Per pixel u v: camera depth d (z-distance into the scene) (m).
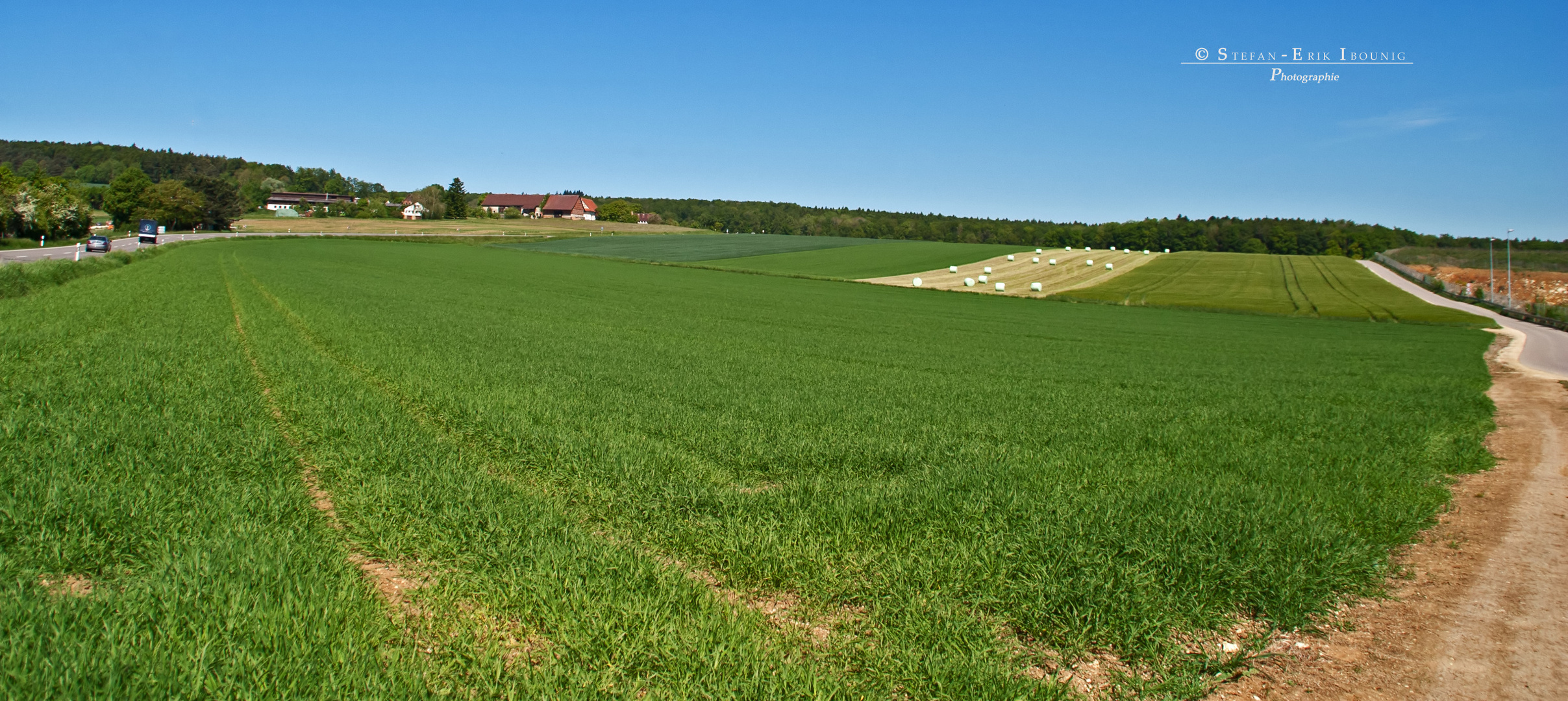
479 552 5.82
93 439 8.31
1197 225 174.88
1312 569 6.27
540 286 50.56
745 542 6.21
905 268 82.06
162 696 3.81
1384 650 5.29
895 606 5.31
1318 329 46.34
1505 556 7.16
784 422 11.46
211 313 21.59
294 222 140.25
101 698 3.76
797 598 5.52
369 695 3.94
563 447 9.07
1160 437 11.38
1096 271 82.19
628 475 8.10
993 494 7.80
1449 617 5.83
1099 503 7.61
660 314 36.00
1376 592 6.19
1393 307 59.53
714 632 4.78
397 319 24.75
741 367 18.55
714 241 118.00
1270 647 5.29
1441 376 23.64
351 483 7.53
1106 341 34.25
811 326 34.44
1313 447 11.24
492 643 4.52
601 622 4.75
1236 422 13.21
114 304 22.12
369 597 4.99
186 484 7.10
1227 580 5.91
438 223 150.25
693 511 7.14
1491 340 41.28
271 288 33.00
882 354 24.17
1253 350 32.53
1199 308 58.19
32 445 8.12
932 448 10.04
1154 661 4.88
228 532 5.82
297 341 17.72
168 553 5.44
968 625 5.07
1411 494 8.91
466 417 10.77
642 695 4.18
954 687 4.38
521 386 13.73
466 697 4.07
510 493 7.45
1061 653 4.98
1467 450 11.48
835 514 7.00
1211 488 8.50
